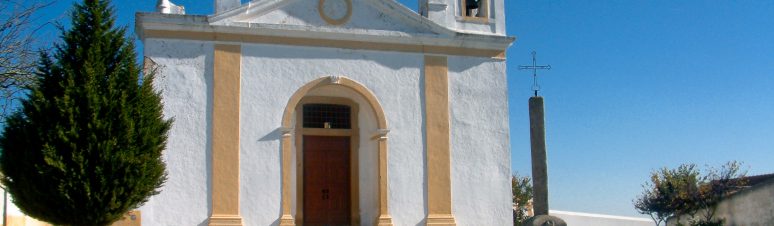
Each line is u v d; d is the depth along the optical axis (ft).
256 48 58.65
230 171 56.54
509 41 64.23
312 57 59.62
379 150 60.03
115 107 46.50
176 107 56.24
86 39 47.96
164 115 55.62
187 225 55.16
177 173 55.47
